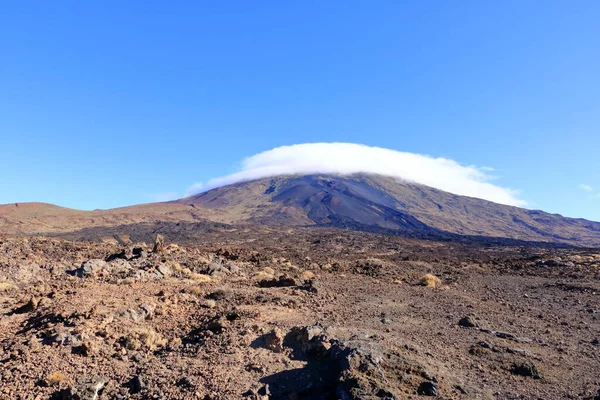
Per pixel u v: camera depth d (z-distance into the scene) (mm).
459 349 11828
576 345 13039
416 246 79125
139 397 8758
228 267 28953
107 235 98312
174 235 99375
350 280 25500
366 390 8312
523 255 60406
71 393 8594
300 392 8906
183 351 11141
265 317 13531
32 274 22719
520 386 9586
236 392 8766
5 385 9016
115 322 12828
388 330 13148
